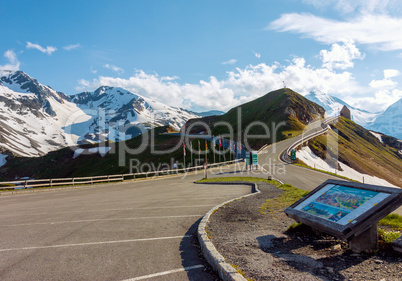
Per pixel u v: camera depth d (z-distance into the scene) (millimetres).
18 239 7840
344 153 98500
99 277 5129
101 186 35062
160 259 6105
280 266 5125
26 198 21438
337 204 6180
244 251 6047
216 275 5230
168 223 9648
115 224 9609
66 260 6051
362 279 4465
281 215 9852
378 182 84062
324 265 5156
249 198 14344
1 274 5328
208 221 9188
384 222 7996
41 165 161000
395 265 4922
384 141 169500
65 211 12914
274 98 175750
